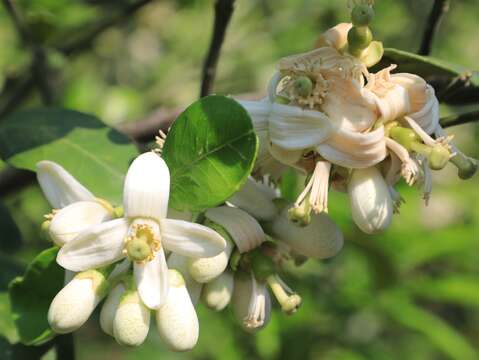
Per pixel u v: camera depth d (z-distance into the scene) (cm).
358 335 75
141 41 111
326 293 72
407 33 99
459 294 72
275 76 42
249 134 40
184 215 42
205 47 96
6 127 49
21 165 48
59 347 49
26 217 86
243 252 42
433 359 84
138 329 39
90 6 75
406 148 40
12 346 49
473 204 90
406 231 72
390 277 72
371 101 40
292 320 71
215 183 41
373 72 47
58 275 45
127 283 40
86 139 49
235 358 75
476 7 106
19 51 76
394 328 79
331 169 41
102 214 41
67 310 40
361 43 41
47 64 68
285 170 43
